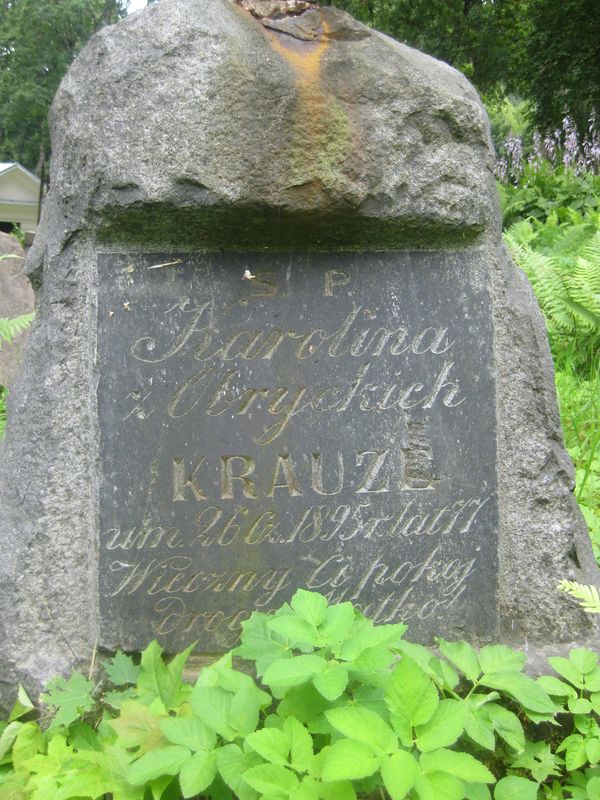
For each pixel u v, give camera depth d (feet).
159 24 6.77
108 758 5.70
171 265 7.11
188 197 6.65
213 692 5.68
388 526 7.46
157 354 7.09
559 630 7.77
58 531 7.18
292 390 7.29
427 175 7.13
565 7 64.49
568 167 31.42
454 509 7.56
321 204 6.81
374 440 7.41
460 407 7.55
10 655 7.07
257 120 6.64
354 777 4.72
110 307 7.05
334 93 6.84
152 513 7.10
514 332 7.77
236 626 7.25
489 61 77.30
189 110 6.61
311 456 7.32
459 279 7.55
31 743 6.47
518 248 17.51
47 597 7.18
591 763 6.30
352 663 5.47
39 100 123.13
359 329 7.38
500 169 33.55
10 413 7.41
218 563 7.21
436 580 7.54
